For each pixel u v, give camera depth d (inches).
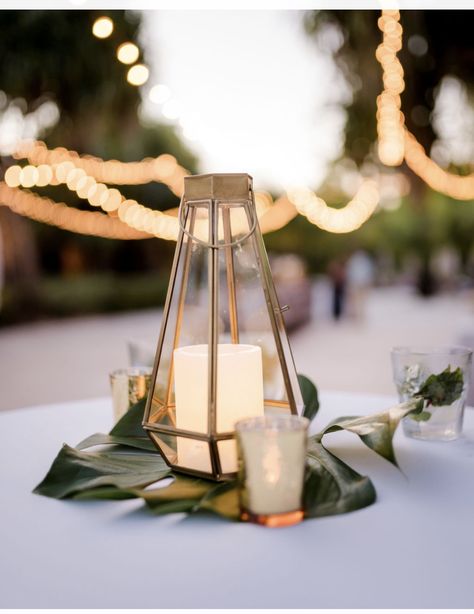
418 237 794.8
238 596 20.6
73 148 351.9
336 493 26.9
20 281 507.2
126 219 374.0
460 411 38.4
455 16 195.0
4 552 24.1
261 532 25.3
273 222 412.2
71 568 22.7
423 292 780.0
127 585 21.4
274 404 31.9
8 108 220.4
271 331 31.4
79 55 195.3
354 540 24.4
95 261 721.6
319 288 728.3
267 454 25.5
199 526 26.0
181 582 21.5
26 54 195.8
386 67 181.0
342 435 39.7
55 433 42.4
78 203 579.5
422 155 232.5
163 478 29.6
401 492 29.7
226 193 30.2
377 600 20.2
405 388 38.6
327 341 310.0
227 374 29.1
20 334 384.2
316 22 219.9
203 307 32.1
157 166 299.6
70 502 29.2
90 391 188.9
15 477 33.1
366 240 852.0
